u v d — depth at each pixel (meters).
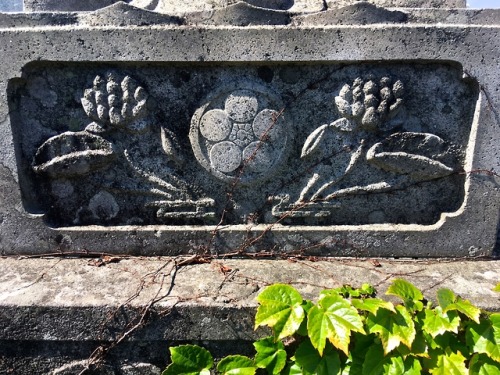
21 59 0.44
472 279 0.45
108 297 0.41
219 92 0.45
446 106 0.46
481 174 0.47
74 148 0.47
